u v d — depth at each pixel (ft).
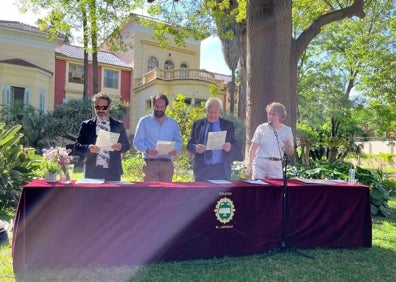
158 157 14.69
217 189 12.33
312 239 13.62
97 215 11.23
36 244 10.74
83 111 57.62
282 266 11.91
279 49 23.27
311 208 13.57
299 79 88.69
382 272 11.72
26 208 10.61
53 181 11.69
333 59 80.84
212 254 12.32
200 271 11.28
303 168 22.62
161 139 14.67
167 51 86.58
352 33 69.77
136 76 83.05
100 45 43.45
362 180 20.85
